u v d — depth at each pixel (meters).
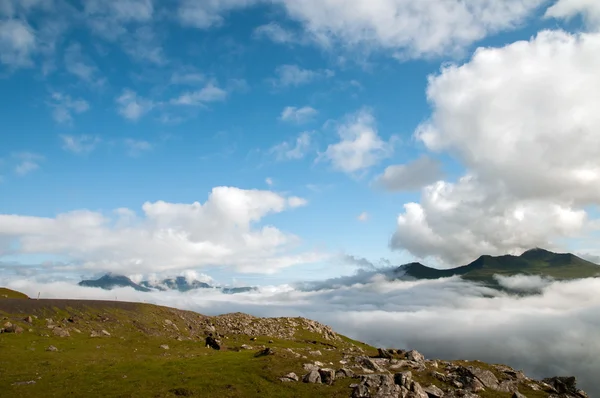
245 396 68.62
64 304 144.38
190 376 77.81
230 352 112.12
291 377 76.88
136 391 68.88
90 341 111.50
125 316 152.75
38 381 71.75
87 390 68.69
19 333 105.06
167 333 150.00
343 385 73.88
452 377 81.25
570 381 83.19
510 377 85.12
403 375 73.56
